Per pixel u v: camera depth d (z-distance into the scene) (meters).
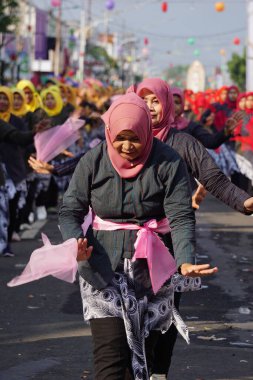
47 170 7.27
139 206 5.39
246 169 16.70
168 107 6.48
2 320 8.59
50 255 5.09
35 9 56.56
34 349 7.53
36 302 9.43
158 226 5.50
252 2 36.03
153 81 6.51
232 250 13.19
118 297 5.36
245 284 10.58
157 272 5.43
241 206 5.86
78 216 5.43
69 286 10.34
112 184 5.38
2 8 32.56
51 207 17.88
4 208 12.39
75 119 9.74
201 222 16.78
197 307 9.27
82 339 7.86
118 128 5.25
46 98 16.58
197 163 6.25
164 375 6.33
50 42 58.66
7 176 13.19
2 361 7.16
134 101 5.30
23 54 47.19
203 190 6.70
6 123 11.98
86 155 5.43
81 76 65.88
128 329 5.35
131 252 5.41
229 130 8.09
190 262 5.23
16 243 13.86
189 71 64.81
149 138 5.34
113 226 5.44
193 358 7.33
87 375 6.83
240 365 7.18
